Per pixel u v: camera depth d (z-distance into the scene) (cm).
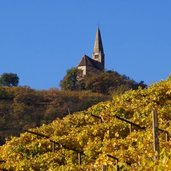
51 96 14175
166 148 2306
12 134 11806
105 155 2398
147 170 1797
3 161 2970
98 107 3284
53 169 2695
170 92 3166
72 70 18338
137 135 2622
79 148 2950
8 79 18488
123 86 16762
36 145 3059
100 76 17275
